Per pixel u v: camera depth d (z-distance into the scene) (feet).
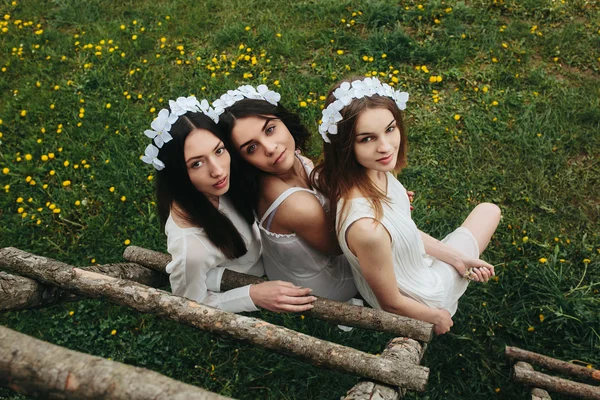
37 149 14.05
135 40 16.98
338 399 9.47
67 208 12.65
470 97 14.30
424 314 7.51
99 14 18.56
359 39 15.98
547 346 9.96
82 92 15.62
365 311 6.79
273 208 7.11
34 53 17.16
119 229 12.19
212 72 15.71
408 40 15.57
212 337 10.39
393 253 7.30
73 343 10.61
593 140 13.01
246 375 9.93
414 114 14.03
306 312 7.01
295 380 9.77
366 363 5.58
